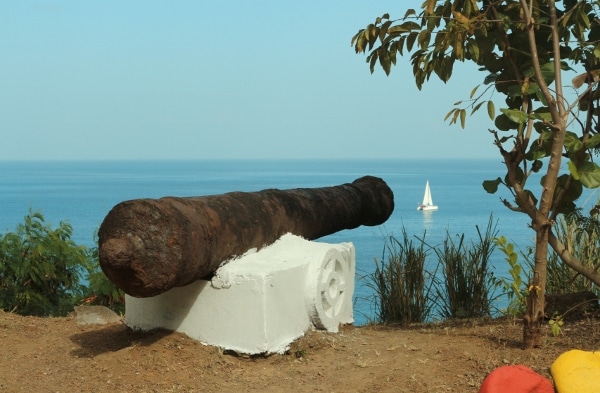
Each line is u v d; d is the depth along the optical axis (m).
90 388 4.67
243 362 5.07
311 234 6.46
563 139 4.68
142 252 4.49
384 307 7.55
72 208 64.88
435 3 4.87
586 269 5.22
